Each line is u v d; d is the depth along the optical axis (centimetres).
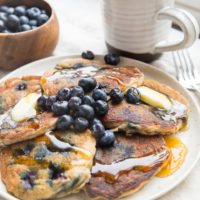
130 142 56
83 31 75
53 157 54
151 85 62
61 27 76
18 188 53
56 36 69
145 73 66
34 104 59
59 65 65
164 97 60
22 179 53
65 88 59
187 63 68
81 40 73
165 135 58
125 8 63
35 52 67
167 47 65
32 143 55
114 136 56
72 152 54
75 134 56
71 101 56
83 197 53
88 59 67
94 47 72
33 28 68
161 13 63
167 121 58
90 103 57
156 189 54
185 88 63
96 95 58
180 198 54
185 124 59
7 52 66
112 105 59
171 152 57
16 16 68
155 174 55
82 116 56
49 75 63
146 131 57
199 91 64
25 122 57
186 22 62
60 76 63
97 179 53
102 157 55
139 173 54
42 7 71
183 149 57
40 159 54
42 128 55
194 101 61
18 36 65
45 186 52
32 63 66
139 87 61
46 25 66
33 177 53
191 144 58
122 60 67
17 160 55
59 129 56
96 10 80
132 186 53
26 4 72
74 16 78
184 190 55
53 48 69
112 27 66
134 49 67
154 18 64
